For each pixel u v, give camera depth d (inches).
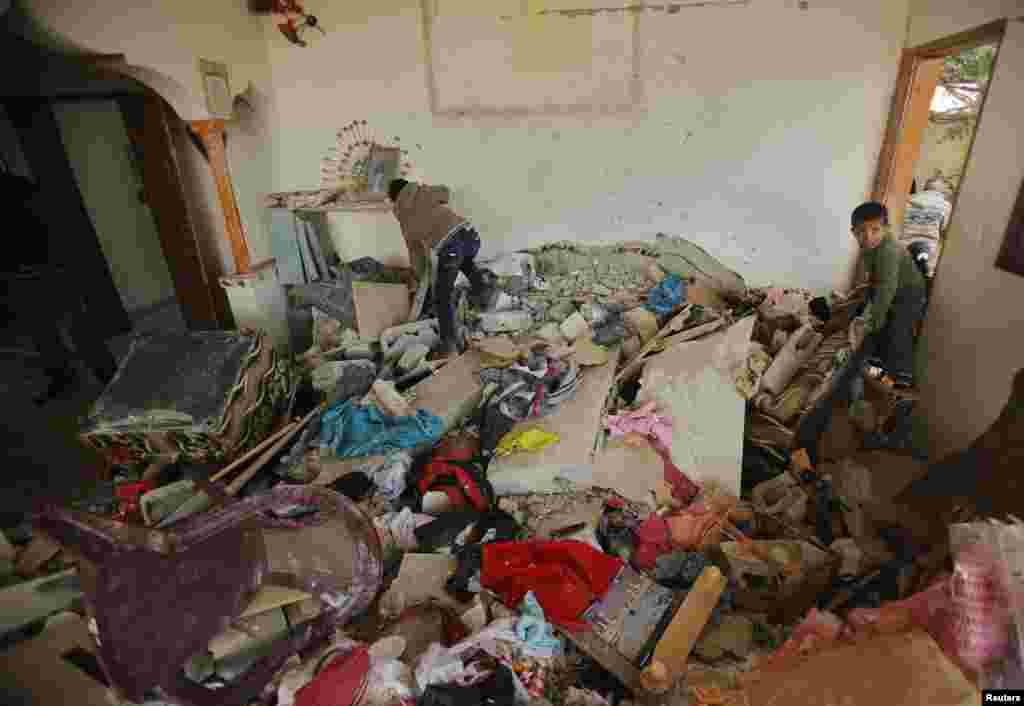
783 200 171.3
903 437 121.6
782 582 81.6
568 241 185.5
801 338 134.9
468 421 125.5
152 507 93.6
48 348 154.4
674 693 65.9
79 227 189.6
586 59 163.8
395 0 162.4
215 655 66.4
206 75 141.3
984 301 102.3
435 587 85.9
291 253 179.5
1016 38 97.8
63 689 61.8
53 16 121.4
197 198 186.1
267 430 125.0
